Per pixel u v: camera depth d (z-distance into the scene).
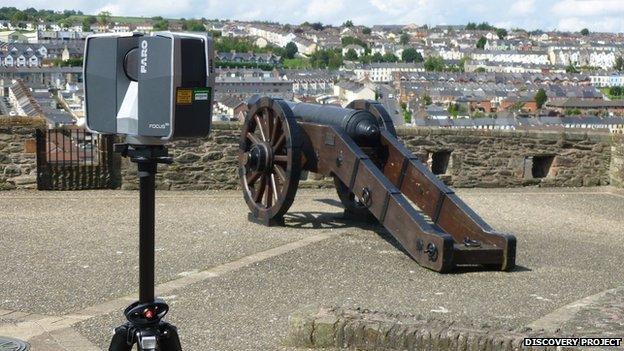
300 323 6.73
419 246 9.95
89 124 4.66
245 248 10.48
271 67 192.25
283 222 12.24
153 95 4.33
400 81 179.00
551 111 144.25
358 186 10.92
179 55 4.24
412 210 10.17
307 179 16.44
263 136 12.29
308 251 10.41
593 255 11.18
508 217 14.14
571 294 8.91
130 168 15.17
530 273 9.92
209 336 7.00
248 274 9.16
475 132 17.44
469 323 6.73
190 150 15.69
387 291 8.77
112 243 10.63
